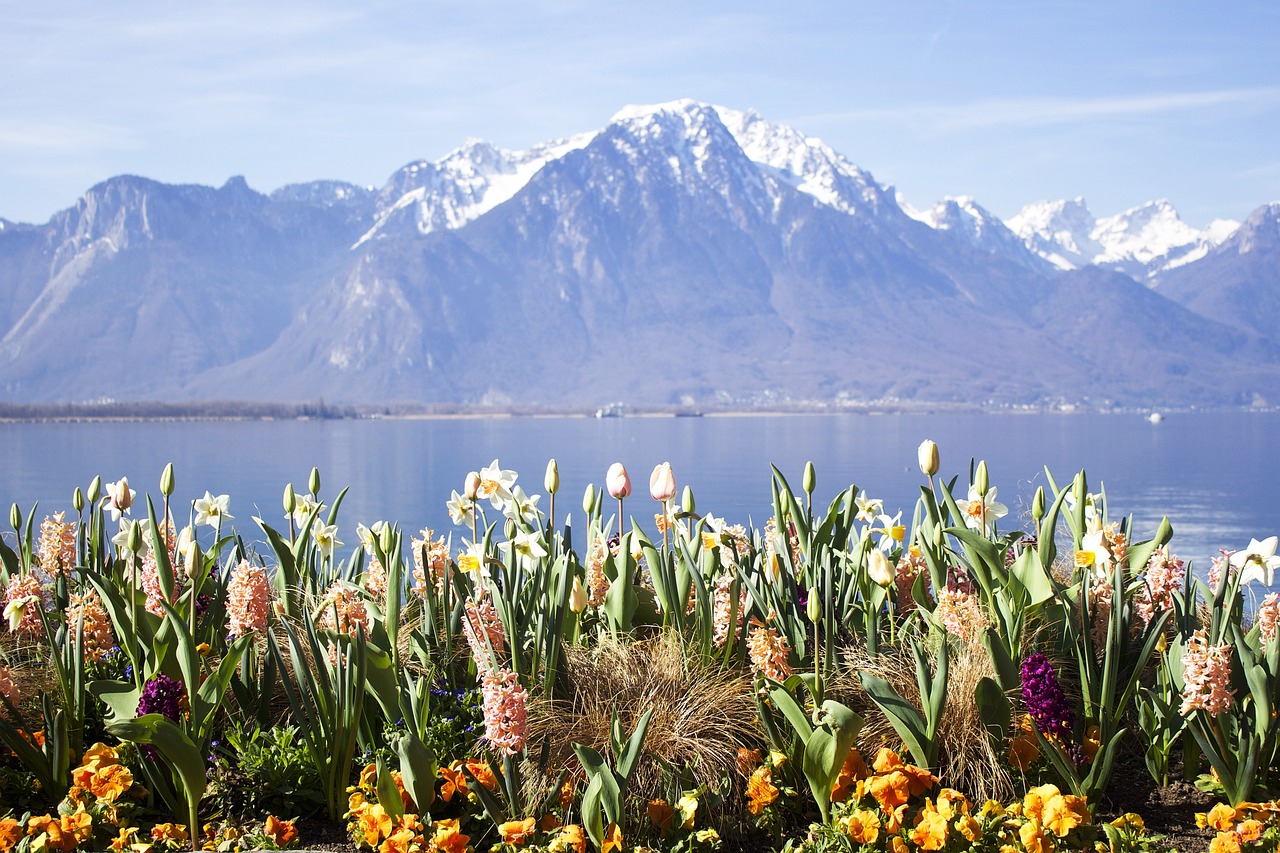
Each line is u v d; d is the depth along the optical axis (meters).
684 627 4.80
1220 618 4.25
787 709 3.91
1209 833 3.93
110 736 4.36
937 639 4.63
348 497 79.56
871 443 169.88
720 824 3.97
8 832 3.68
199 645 4.63
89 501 5.54
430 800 3.76
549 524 5.22
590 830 3.71
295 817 4.00
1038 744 4.13
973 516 5.26
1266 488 84.31
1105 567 4.43
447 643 4.68
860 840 3.79
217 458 126.94
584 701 4.33
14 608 4.55
